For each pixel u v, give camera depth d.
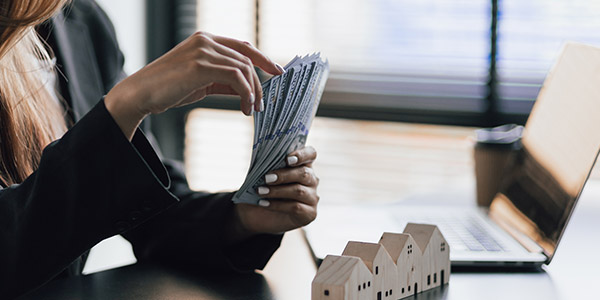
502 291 0.84
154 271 0.95
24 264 0.77
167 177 0.80
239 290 0.88
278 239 0.98
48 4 0.89
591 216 1.30
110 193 0.77
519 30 2.51
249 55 0.82
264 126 0.78
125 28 2.51
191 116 2.75
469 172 2.59
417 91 2.61
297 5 2.64
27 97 1.05
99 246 2.35
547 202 1.02
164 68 0.73
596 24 2.45
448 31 2.57
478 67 2.56
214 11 2.69
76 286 0.87
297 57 0.78
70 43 1.21
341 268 0.69
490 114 2.57
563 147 1.03
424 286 0.83
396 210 1.37
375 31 2.61
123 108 0.75
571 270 0.94
